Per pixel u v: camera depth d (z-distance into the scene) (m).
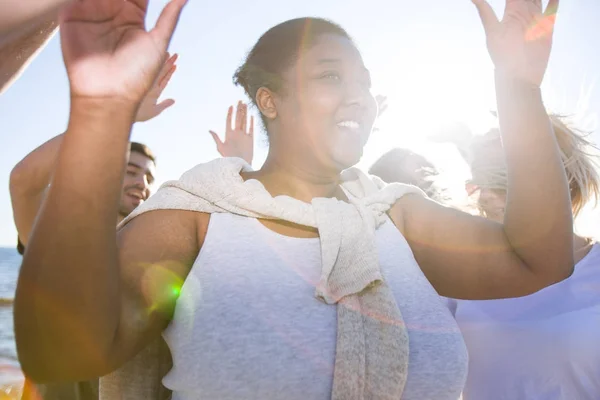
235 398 1.27
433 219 1.69
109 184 1.06
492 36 1.54
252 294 1.34
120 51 1.06
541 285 1.61
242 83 1.76
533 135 1.50
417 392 1.36
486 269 1.62
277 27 1.69
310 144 1.58
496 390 2.76
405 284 1.50
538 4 1.56
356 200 1.59
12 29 1.01
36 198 2.44
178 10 1.11
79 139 1.04
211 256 1.38
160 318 1.34
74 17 1.05
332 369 1.30
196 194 1.47
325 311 1.36
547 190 1.50
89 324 1.06
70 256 1.03
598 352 2.63
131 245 1.34
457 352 1.44
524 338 2.75
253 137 3.05
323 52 1.58
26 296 1.04
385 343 1.34
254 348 1.29
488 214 3.29
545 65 1.53
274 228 1.48
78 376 1.13
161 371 1.52
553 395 2.65
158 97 2.55
